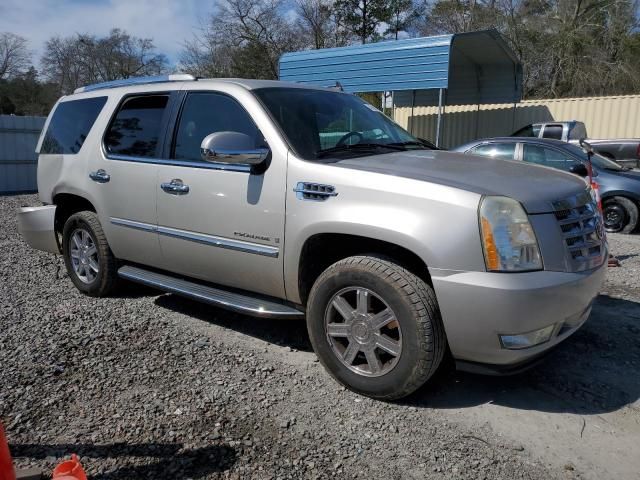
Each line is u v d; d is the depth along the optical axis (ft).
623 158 47.09
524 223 9.91
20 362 12.43
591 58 99.50
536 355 10.33
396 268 10.55
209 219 13.12
